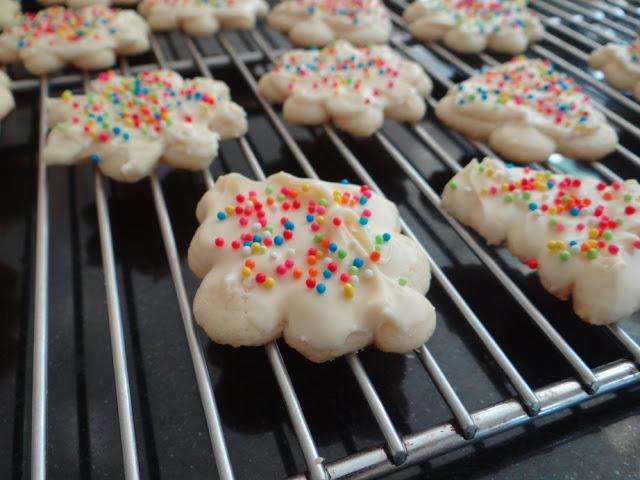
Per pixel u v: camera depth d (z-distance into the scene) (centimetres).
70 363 10
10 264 11
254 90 15
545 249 10
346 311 8
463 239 11
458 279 11
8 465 8
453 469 8
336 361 10
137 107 13
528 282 11
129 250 11
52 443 9
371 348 10
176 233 12
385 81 14
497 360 9
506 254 12
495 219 11
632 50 16
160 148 12
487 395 9
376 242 9
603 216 10
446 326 10
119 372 8
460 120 14
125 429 8
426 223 12
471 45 17
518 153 13
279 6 18
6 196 13
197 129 12
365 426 9
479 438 8
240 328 8
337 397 9
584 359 10
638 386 9
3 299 11
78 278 11
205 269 10
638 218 10
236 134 13
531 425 9
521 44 17
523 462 8
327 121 14
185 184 13
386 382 9
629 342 9
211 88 14
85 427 9
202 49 18
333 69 15
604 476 8
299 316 8
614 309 9
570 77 17
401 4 20
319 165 14
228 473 7
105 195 13
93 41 15
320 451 8
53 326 10
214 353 10
